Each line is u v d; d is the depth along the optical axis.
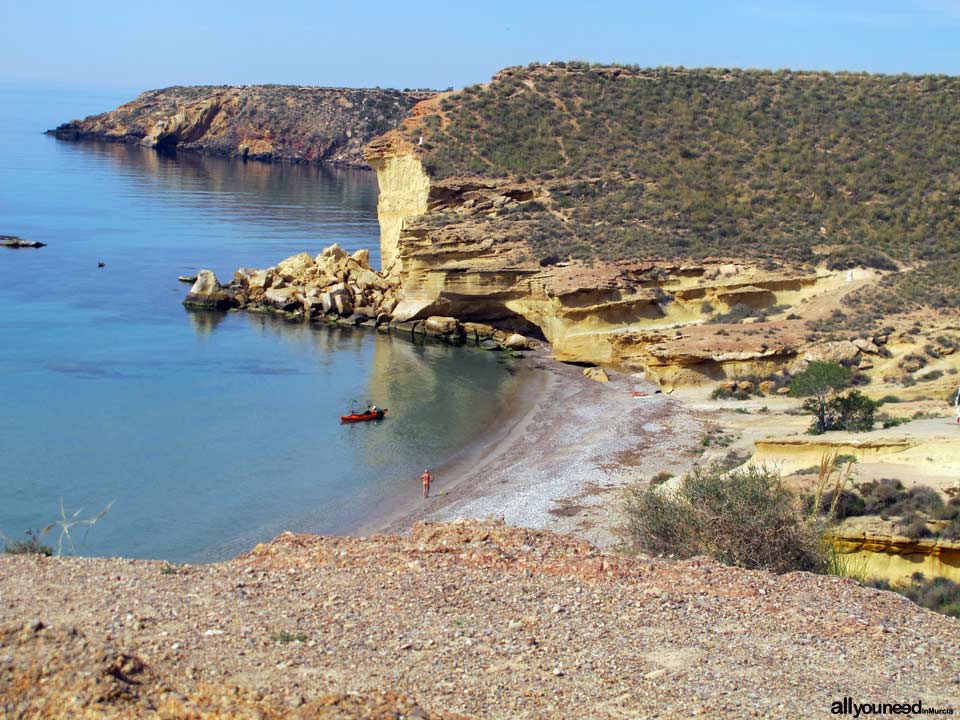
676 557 20.23
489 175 84.62
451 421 54.34
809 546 20.19
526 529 18.97
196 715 10.55
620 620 15.23
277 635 13.54
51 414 52.03
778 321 63.53
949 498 28.39
